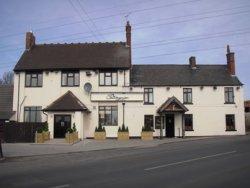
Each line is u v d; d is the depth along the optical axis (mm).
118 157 20562
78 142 33281
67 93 39469
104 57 41562
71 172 14578
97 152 24578
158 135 40812
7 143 32375
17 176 13742
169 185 11328
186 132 41656
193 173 13688
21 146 28922
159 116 40875
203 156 19422
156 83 41750
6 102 41281
